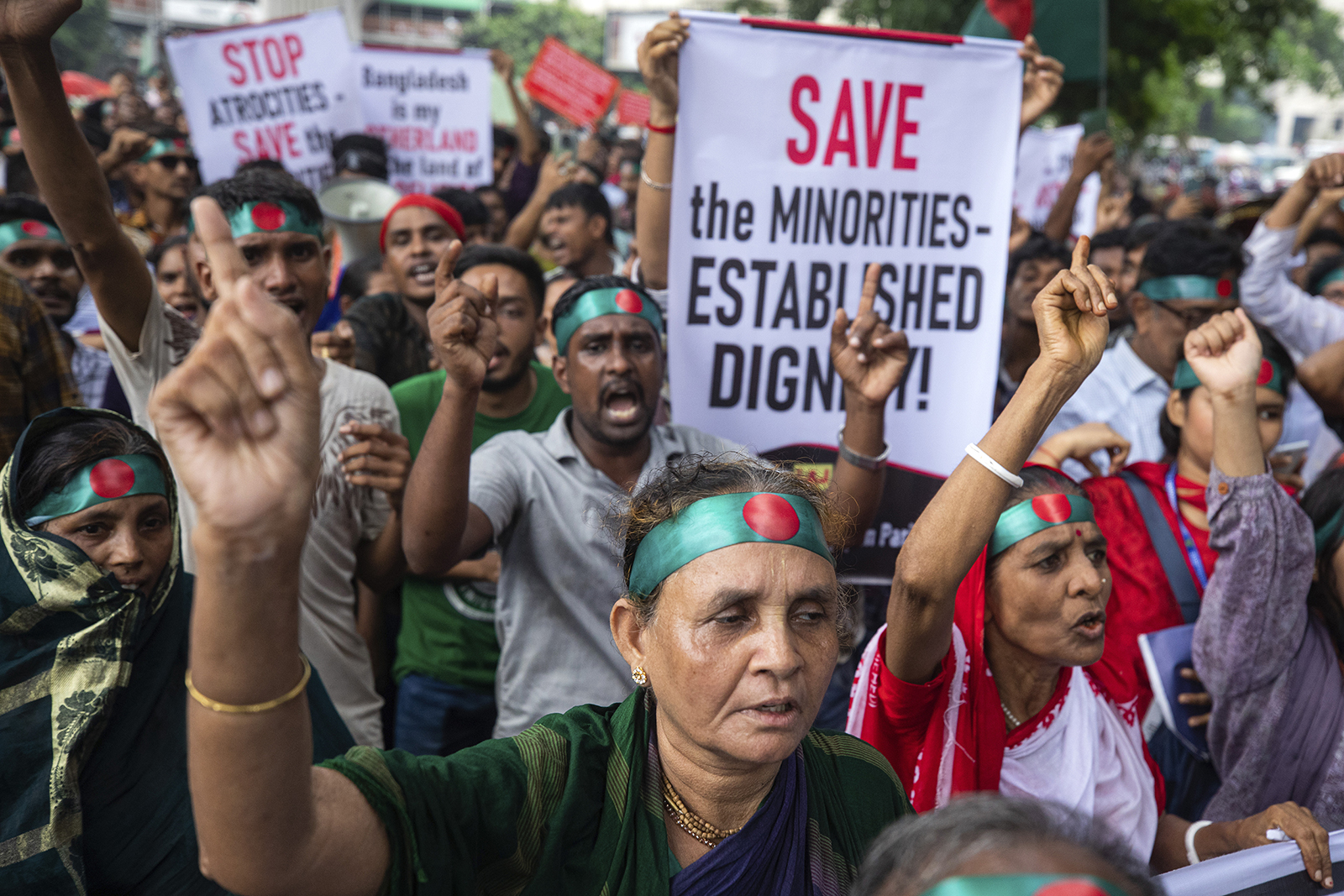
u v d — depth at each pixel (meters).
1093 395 3.64
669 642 1.24
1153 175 28.92
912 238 2.75
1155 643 2.39
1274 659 2.17
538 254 5.87
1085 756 1.99
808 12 15.36
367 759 1.12
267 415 0.90
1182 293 3.39
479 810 1.18
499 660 2.82
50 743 1.63
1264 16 13.89
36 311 2.67
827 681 1.25
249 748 0.93
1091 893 0.67
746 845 1.28
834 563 1.29
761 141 2.67
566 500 2.50
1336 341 3.90
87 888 1.71
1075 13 4.38
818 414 2.74
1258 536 2.12
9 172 5.61
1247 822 1.90
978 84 2.75
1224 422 2.15
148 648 1.76
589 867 1.24
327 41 5.81
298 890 1.00
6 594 1.68
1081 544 1.91
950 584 1.58
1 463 2.57
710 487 1.30
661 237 2.99
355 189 5.23
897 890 0.77
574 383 2.57
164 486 1.80
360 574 2.73
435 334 2.04
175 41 5.68
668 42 2.62
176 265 3.89
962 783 1.85
